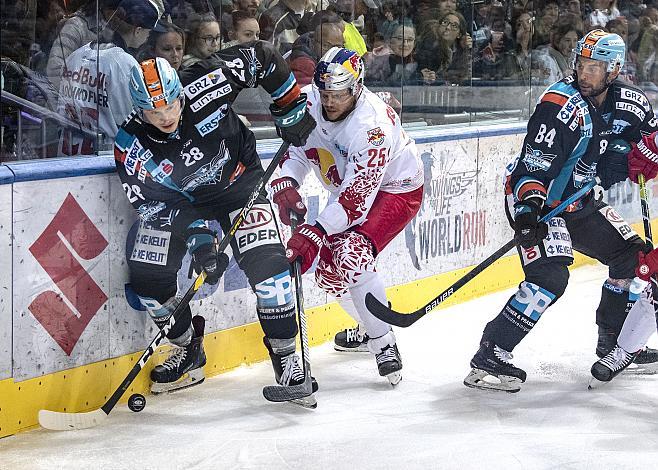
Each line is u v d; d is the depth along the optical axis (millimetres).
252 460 8547
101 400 10016
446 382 10953
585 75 10086
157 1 10359
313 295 12453
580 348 12352
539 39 16141
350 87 9883
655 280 10039
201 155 9781
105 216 9844
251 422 9547
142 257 9930
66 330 9562
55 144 9602
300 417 9719
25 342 9180
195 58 10914
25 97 9289
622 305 11109
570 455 8711
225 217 10305
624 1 17844
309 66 12398
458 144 14625
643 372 11344
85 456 8594
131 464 8422
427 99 14391
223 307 11242
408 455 8688
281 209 10891
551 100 10148
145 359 9398
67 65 9602
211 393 10484
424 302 14281
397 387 10734
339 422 9578
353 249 10320
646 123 10641
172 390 10414
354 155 10055
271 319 10016
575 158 10398
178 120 9438
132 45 10258
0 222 8820
